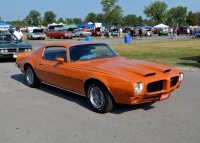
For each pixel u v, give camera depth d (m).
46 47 6.56
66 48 5.80
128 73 4.66
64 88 5.92
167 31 50.62
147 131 4.17
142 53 16.64
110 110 5.00
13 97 6.27
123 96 4.54
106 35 43.75
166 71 5.00
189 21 104.88
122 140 3.85
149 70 4.87
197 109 5.25
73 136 4.02
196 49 19.25
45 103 5.75
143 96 4.51
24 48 12.43
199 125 4.40
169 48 20.38
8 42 12.71
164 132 4.12
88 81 5.14
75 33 44.22
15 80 8.27
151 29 61.69
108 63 5.34
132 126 4.38
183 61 12.51
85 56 5.74
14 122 4.64
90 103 5.17
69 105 5.58
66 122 4.61
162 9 91.81
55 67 5.93
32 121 4.68
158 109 5.24
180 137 3.93
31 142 3.85
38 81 7.06
